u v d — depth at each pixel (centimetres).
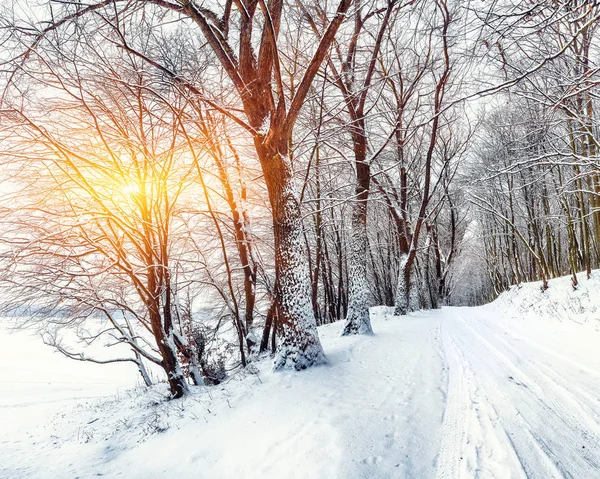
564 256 2262
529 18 418
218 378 909
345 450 323
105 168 623
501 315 1342
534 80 671
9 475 468
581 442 314
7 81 527
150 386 1007
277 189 667
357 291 991
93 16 553
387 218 2661
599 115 814
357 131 1012
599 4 349
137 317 743
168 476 370
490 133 1662
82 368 2234
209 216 943
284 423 418
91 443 572
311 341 631
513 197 1958
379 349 762
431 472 283
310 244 2045
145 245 703
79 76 536
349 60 1000
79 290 677
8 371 1956
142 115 685
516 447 309
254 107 687
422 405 423
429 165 1415
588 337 688
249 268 1001
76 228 639
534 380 494
